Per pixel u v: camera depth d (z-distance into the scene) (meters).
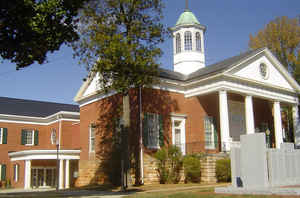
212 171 24.19
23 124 43.81
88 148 32.69
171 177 25.06
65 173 35.84
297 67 41.31
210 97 31.81
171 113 29.11
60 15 14.59
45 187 37.59
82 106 34.78
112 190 22.78
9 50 14.81
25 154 36.47
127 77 22.38
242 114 34.94
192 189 18.83
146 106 27.62
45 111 47.34
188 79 30.34
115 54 21.09
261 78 31.16
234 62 28.58
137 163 26.00
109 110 30.52
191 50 38.09
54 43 15.21
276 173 16.53
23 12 14.02
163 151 25.25
